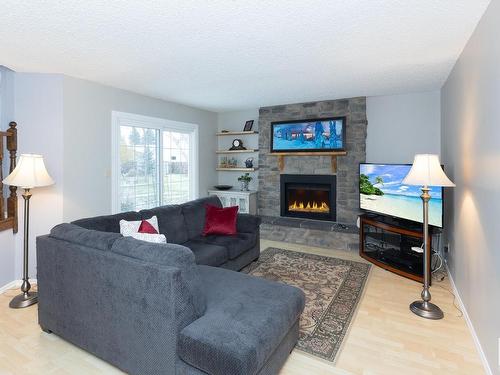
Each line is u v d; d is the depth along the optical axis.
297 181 5.13
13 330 2.29
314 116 4.87
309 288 3.05
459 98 2.81
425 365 1.90
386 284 3.17
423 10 1.93
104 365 1.90
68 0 1.79
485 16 1.95
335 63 2.97
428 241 2.87
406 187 3.50
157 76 3.40
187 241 3.38
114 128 3.87
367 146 4.60
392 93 4.29
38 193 3.25
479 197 2.13
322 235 4.55
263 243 4.75
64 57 2.76
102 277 1.80
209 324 1.58
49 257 2.11
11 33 2.25
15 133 3.11
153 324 1.61
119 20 2.05
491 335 1.83
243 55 2.73
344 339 2.18
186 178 5.32
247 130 5.59
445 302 2.77
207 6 1.87
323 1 1.82
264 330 1.56
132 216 2.93
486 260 1.97
